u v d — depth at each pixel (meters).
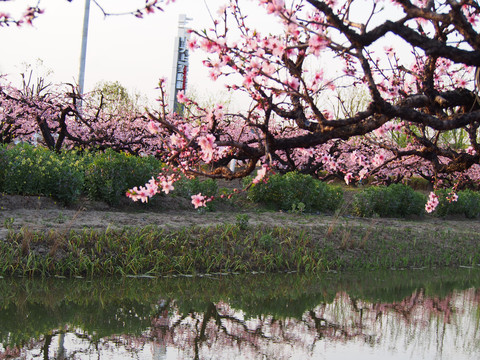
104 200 12.09
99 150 17.56
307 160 21.31
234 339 5.82
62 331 5.79
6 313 6.26
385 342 5.83
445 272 10.95
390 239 12.35
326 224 12.36
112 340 5.58
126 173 12.27
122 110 21.09
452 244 13.05
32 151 11.54
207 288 8.12
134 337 5.72
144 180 12.45
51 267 7.90
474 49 3.61
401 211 16.72
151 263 8.71
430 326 6.59
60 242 8.19
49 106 16.39
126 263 8.44
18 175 10.80
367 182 24.06
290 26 3.67
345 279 9.50
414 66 5.54
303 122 4.31
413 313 7.28
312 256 10.37
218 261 9.18
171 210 12.55
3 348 5.14
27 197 10.79
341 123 3.65
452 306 7.79
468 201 18.27
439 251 12.41
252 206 14.71
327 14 3.45
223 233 9.88
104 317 6.39
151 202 12.35
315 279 9.31
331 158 6.10
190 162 4.89
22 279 7.57
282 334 6.06
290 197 14.93
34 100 16.62
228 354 5.29
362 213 15.56
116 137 18.86
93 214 10.59
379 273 10.31
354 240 11.51
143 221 10.30
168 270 8.70
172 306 7.07
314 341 5.83
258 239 10.22
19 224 8.78
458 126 3.99
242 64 4.17
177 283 8.25
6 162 10.77
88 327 5.98
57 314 6.38
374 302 7.89
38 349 5.17
